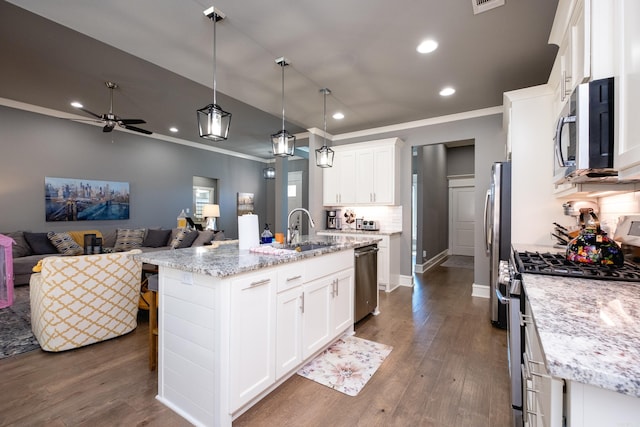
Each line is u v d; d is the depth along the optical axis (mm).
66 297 2504
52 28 2631
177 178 7051
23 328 2965
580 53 1435
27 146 4871
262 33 2439
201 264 1728
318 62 2902
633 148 973
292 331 2090
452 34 2451
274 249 2242
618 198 2029
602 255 1616
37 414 1756
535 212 2727
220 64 2941
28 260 4512
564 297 1080
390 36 2480
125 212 6078
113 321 2736
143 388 2023
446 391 1994
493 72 3105
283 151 3225
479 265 4230
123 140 6074
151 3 2070
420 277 5457
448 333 2930
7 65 3346
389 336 2867
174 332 1840
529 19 2252
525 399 1307
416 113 4387
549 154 2674
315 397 1934
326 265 2480
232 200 8461
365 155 4953
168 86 3914
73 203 5375
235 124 5621
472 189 8078
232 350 1627
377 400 1904
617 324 808
